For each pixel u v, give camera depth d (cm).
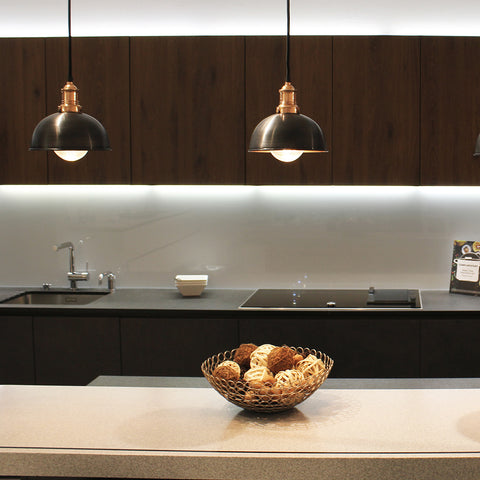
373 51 379
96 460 151
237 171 386
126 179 390
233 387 173
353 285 416
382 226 412
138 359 360
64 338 362
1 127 391
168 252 421
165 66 384
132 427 168
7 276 428
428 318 348
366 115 381
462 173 380
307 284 417
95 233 422
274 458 149
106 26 405
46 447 155
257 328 354
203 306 361
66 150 249
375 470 148
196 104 385
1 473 153
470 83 378
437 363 350
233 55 382
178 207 419
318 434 162
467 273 395
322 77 380
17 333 363
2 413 180
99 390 203
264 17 402
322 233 414
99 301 378
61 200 422
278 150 239
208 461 150
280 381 172
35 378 365
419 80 379
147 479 156
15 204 424
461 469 148
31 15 405
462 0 394
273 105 382
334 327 351
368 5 397
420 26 398
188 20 403
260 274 419
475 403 186
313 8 398
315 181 384
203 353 357
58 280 426
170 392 200
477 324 347
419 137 380
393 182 382
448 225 409
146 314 357
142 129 388
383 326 350
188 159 388
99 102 387
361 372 353
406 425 168
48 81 387
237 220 417
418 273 412
